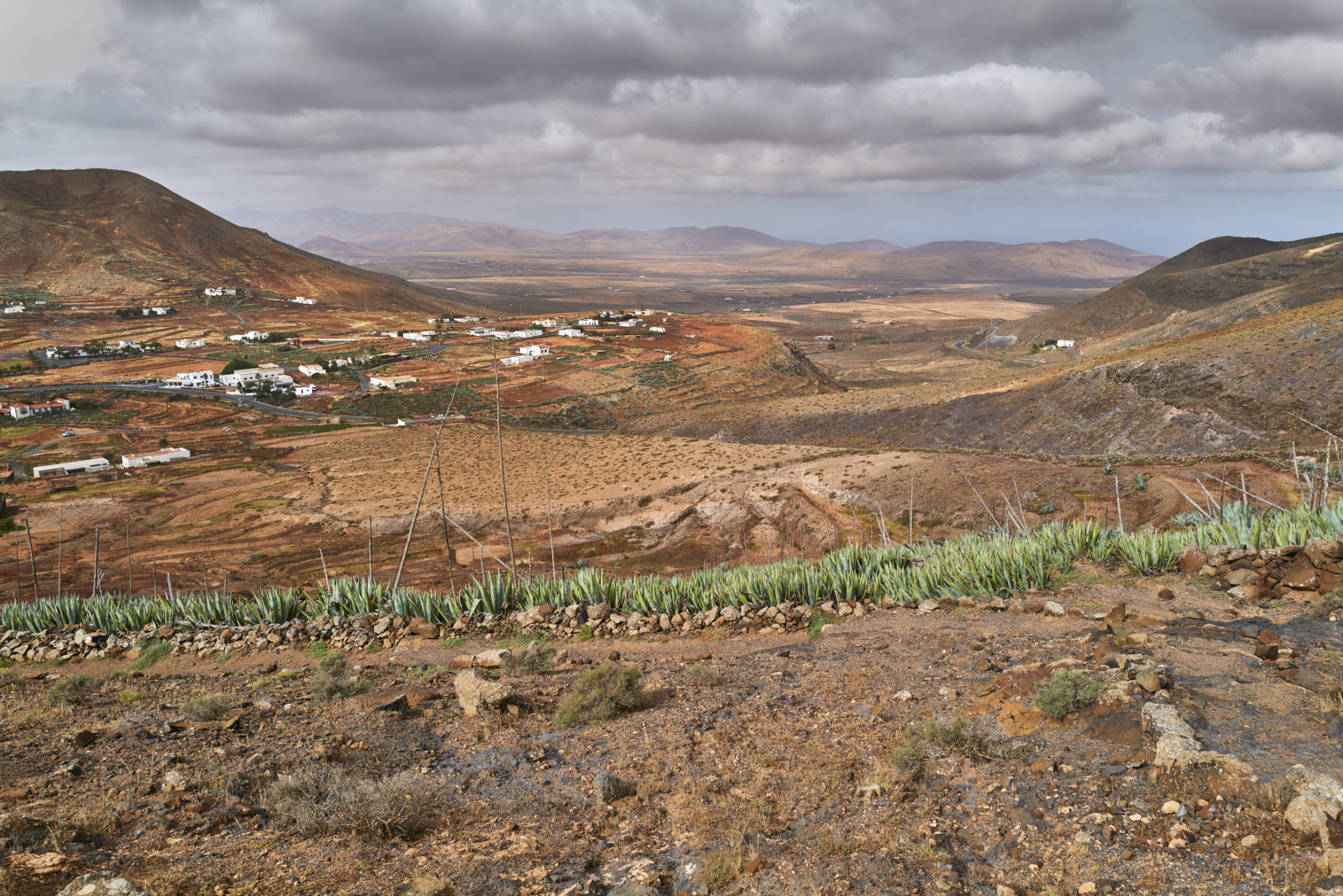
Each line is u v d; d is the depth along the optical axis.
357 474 96.25
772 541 56.50
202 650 16.52
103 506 90.56
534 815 6.58
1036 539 15.66
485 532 68.25
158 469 114.06
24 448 140.50
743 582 15.39
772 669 10.47
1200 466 43.41
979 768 6.32
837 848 5.38
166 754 8.41
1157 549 12.76
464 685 9.93
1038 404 105.69
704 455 79.44
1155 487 40.88
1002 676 8.15
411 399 178.75
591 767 7.56
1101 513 39.41
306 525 76.88
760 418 129.75
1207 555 12.20
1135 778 5.59
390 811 6.41
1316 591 10.12
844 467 62.69
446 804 6.95
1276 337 92.75
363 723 9.47
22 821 6.35
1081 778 5.78
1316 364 82.00
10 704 11.99
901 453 64.44
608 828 6.28
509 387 189.00
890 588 14.44
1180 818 5.00
